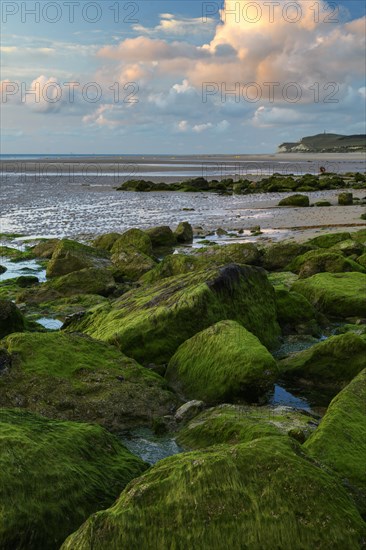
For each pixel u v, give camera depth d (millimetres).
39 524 4512
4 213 39000
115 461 5727
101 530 3959
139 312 10984
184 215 37500
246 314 11000
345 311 13062
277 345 11344
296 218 33594
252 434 6422
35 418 5965
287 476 4098
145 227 31766
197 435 7086
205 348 9078
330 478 4254
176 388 8969
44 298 16062
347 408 6410
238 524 3908
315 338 11734
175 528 3943
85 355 8578
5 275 20219
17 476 4672
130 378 8312
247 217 35344
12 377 7859
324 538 3836
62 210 40812
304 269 16750
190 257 16391
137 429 7637
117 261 19641
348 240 19953
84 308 14820
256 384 8242
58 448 5316
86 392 7871
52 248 23781
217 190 60625
